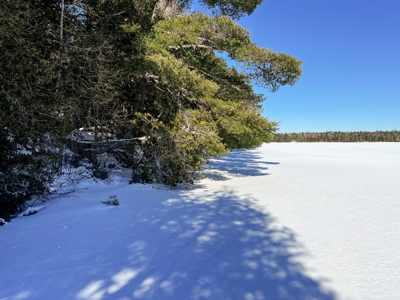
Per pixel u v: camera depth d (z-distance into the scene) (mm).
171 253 2918
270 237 3445
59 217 4172
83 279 2350
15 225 3818
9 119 4348
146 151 7113
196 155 7336
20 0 5781
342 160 17422
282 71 8852
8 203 4336
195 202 5254
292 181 8344
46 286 2227
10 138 4605
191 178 8367
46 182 5340
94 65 6785
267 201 5441
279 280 2398
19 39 4863
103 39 6984
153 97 9148
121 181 7324
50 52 6500
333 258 2871
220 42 8320
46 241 3221
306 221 4152
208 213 4480
